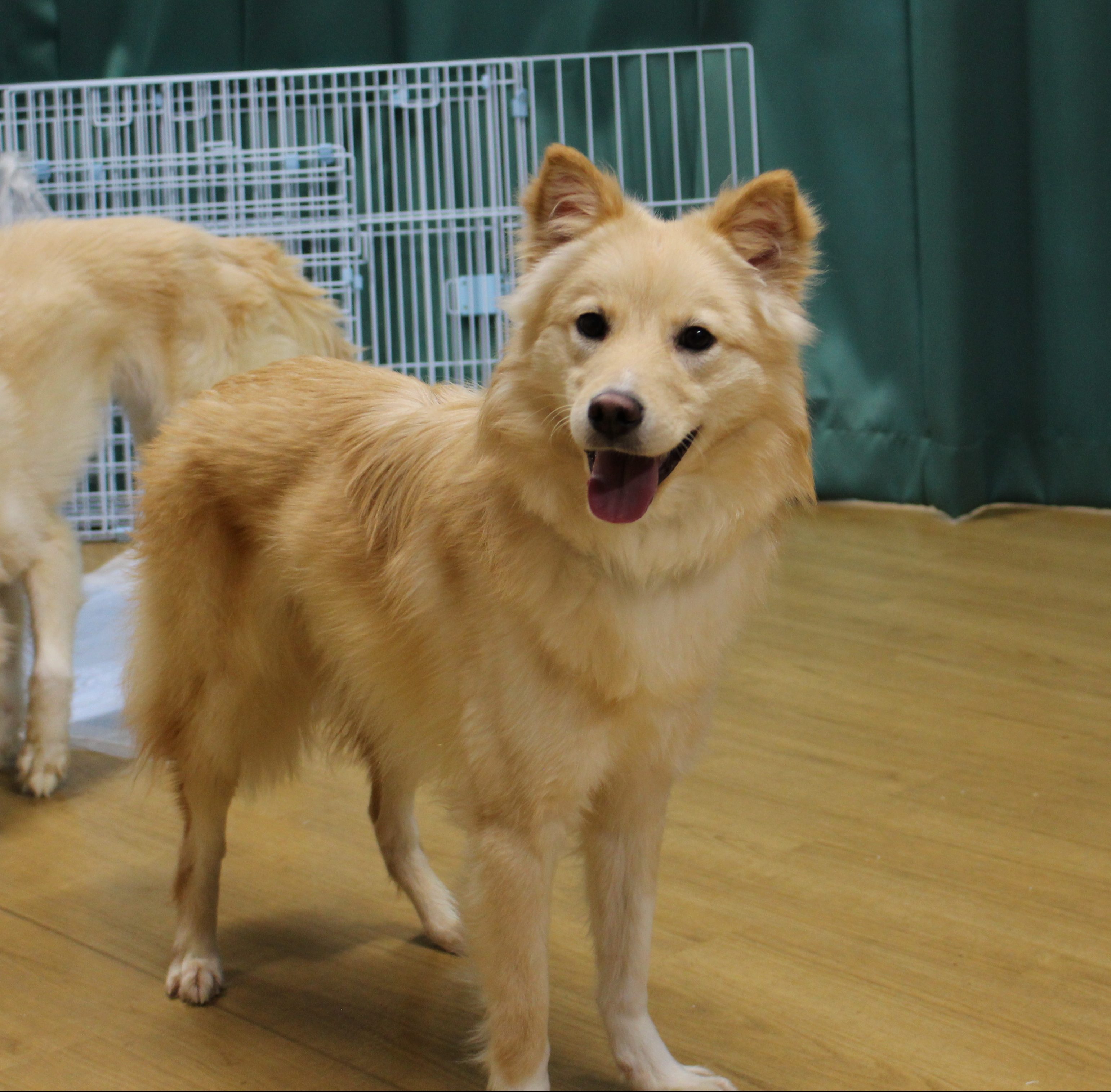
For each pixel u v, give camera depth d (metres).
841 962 1.83
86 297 2.36
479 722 1.63
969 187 3.09
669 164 3.39
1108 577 2.79
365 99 3.22
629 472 1.59
